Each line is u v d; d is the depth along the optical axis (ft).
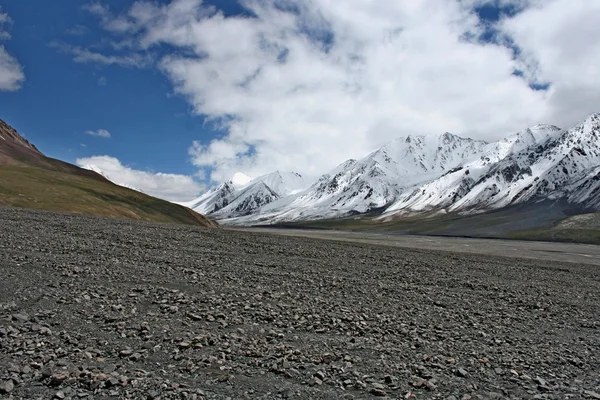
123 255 74.08
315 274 72.59
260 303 49.75
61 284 50.80
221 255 85.15
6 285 48.42
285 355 34.06
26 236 84.48
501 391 29.84
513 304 61.36
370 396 27.73
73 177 455.22
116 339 35.22
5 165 435.12
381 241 430.20
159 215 408.26
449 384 30.50
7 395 24.50
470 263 111.55
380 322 46.03
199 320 41.96
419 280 75.41
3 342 32.40
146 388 26.63
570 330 49.14
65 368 28.68
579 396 29.63
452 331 44.70
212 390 27.17
